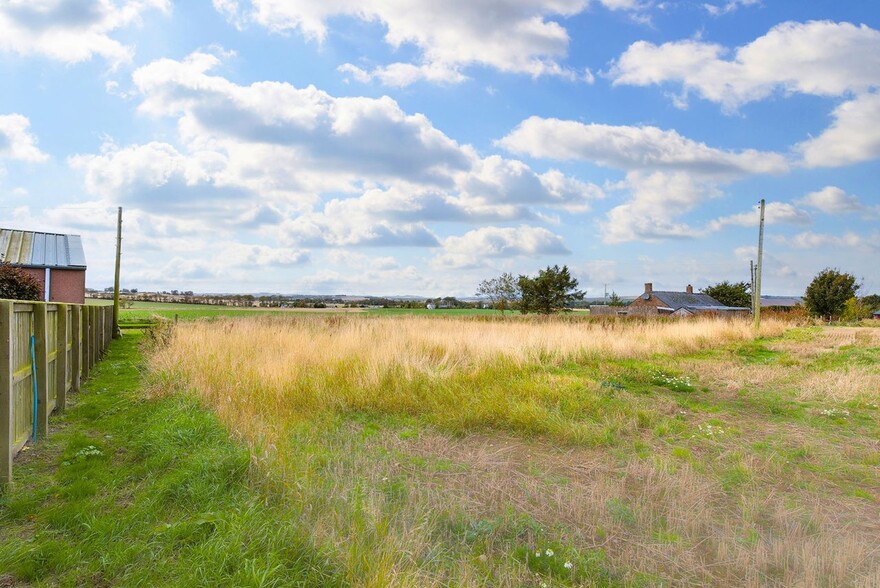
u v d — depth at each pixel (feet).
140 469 17.06
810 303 157.69
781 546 13.87
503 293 146.82
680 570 12.92
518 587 11.78
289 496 14.51
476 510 15.56
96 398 28.99
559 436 24.02
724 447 23.40
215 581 10.47
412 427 24.88
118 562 11.31
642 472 19.60
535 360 42.65
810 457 22.47
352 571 10.93
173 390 28.73
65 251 103.35
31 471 17.11
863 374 41.45
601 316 99.86
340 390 29.30
